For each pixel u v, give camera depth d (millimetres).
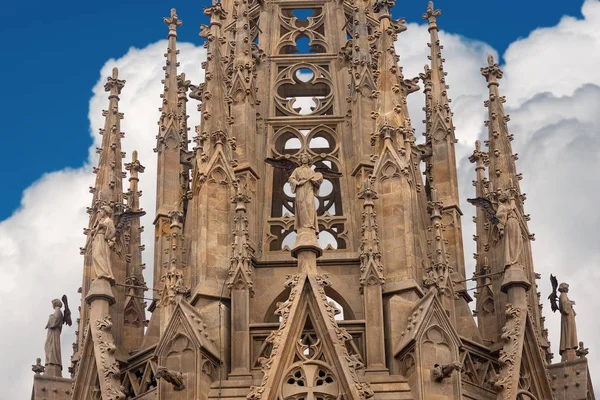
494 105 54938
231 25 55469
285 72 55125
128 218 53000
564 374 50406
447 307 49156
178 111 55125
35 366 51062
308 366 46750
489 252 52281
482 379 49406
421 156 54438
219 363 47781
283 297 49969
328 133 53750
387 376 47281
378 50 53000
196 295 48844
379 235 49781
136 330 52000
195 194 51000
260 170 52844
